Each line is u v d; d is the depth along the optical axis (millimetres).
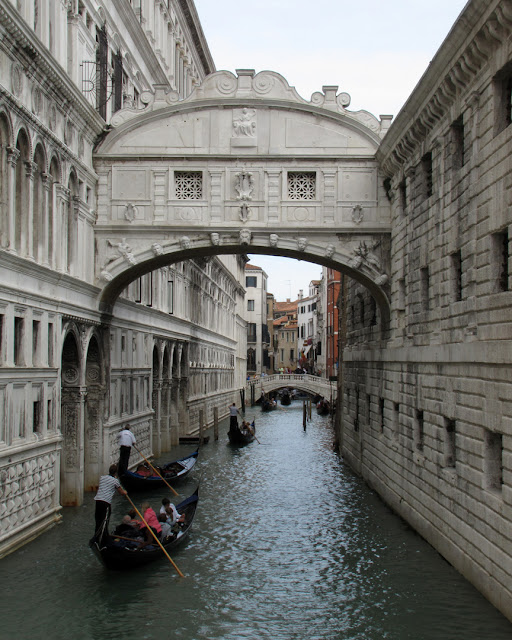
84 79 21281
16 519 15969
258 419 57312
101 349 22797
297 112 22469
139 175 22359
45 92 17578
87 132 21328
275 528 19453
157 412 31375
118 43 25453
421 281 18750
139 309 27391
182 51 39031
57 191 18688
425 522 17891
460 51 14336
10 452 15234
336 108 22391
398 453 20859
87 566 15633
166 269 32938
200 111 22453
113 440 23750
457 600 13766
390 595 14219
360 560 16484
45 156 17656
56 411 18250
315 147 22422
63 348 20422
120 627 12867
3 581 14703
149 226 22172
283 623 13102
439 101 16359
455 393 15508
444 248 16641
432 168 17703
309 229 22266
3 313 15016
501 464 13719
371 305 26250
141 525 16719
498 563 13039
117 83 24781
